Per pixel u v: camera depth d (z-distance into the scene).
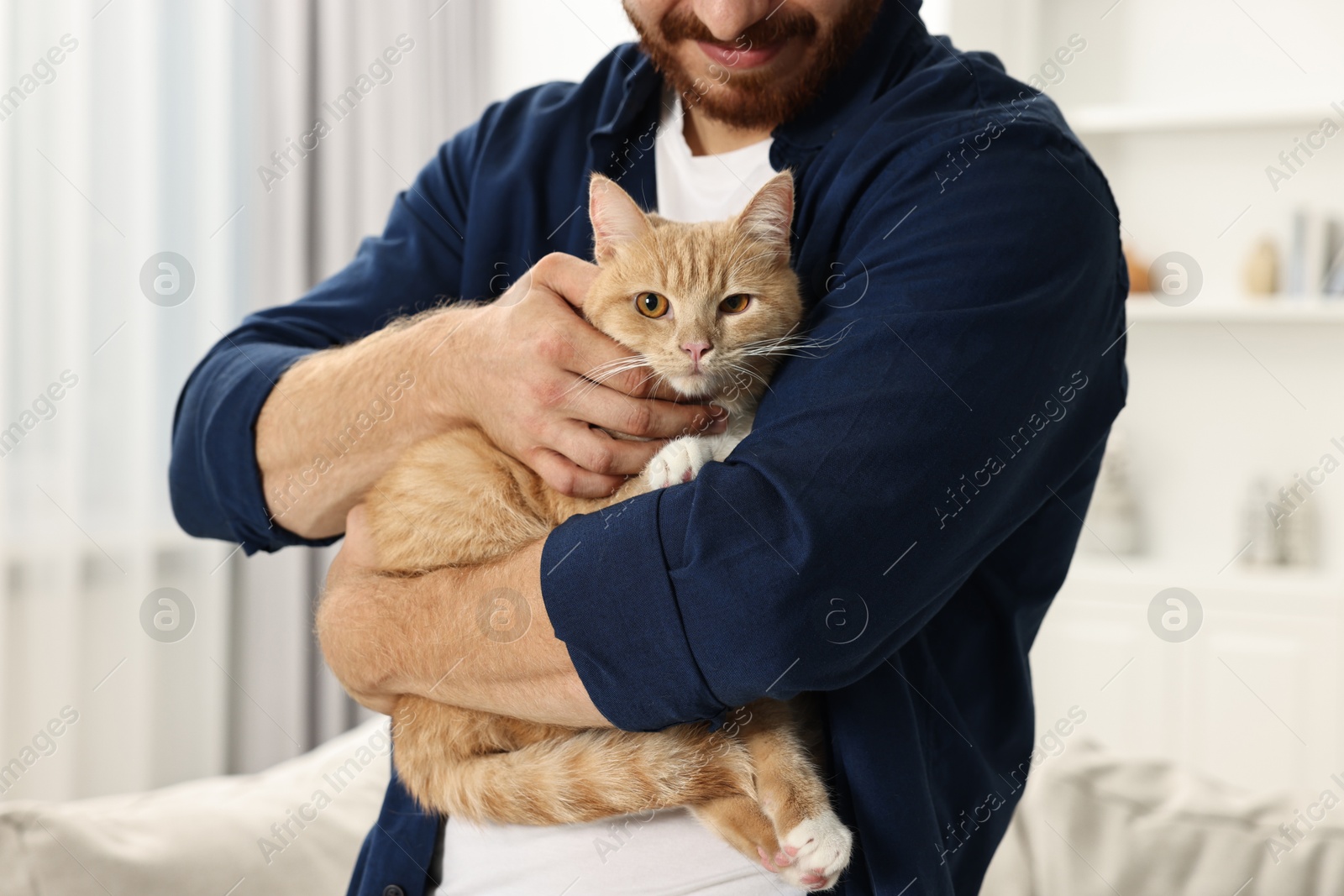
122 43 2.87
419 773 1.27
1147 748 3.55
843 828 1.09
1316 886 1.80
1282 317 3.65
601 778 1.14
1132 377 3.91
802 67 1.29
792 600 0.90
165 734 3.13
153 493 3.02
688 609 0.93
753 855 1.12
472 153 1.62
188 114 3.12
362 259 1.66
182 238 3.12
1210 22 3.80
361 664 1.16
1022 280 1.02
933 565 0.97
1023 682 1.29
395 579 1.19
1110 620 3.57
